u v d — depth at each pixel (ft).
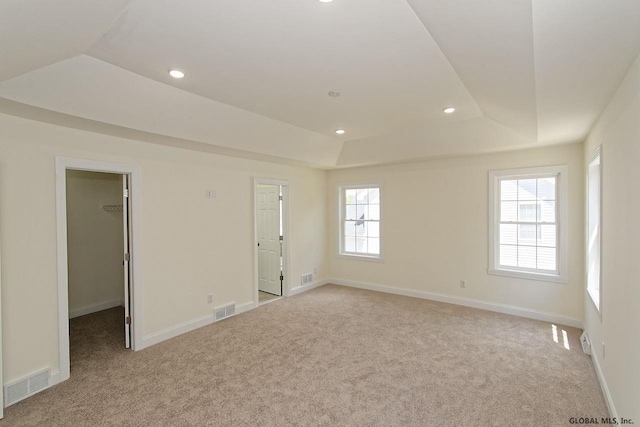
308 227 19.72
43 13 4.41
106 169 10.68
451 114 11.96
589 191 11.25
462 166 16.14
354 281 20.29
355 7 5.42
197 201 13.61
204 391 8.82
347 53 7.18
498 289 15.21
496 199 15.30
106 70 7.80
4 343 8.39
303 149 15.60
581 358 10.52
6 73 6.39
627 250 6.45
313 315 14.96
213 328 13.47
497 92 8.28
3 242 8.43
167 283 12.53
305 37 6.45
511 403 8.16
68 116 8.64
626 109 6.32
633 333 6.05
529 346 11.44
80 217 15.71
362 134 14.98
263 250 19.43
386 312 15.26
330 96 10.01
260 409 8.02
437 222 16.98
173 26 5.98
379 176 18.97
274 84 8.99
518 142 13.01
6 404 8.30
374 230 19.70
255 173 16.26
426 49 7.02
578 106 8.13
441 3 4.45
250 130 12.58
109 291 16.80
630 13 3.97
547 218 14.14
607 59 5.47
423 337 12.30
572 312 13.39
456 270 16.46
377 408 8.03
